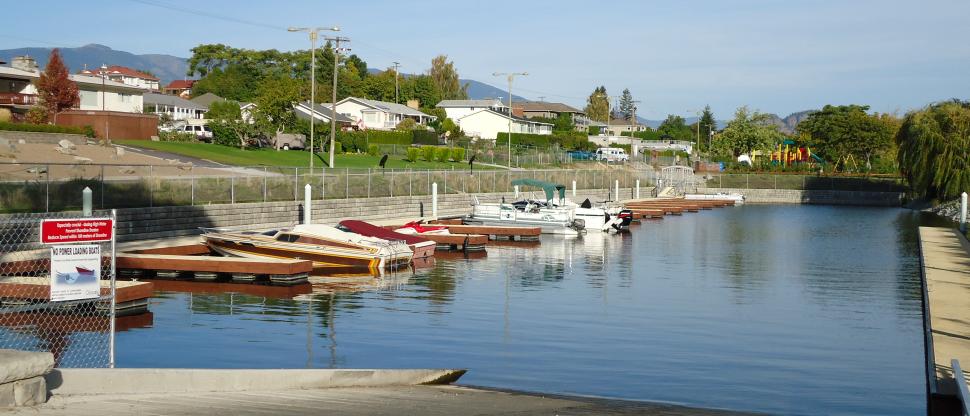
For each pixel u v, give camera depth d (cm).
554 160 11550
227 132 8500
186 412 1134
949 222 8012
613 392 1831
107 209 3934
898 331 2625
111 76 18088
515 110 18888
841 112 16150
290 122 9069
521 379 1919
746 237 6206
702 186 12631
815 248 5394
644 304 3081
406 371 1652
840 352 2311
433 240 4819
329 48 17638
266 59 18525
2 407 1066
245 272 3262
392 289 3275
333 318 2622
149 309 2667
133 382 1268
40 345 2061
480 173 7744
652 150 14950
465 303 2994
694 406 1714
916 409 1752
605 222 6469
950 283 3203
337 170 6194
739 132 16250
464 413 1284
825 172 13062
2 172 4403
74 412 1080
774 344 2403
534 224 6138
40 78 8450
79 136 6450
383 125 13875
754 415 1527
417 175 6725
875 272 4156
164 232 4209
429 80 18425
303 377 1472
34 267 2883
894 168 13188
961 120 8812
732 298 3266
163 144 7644
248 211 4784
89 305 2489
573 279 3738
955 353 1922
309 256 3759
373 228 4153
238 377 1390
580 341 2383
